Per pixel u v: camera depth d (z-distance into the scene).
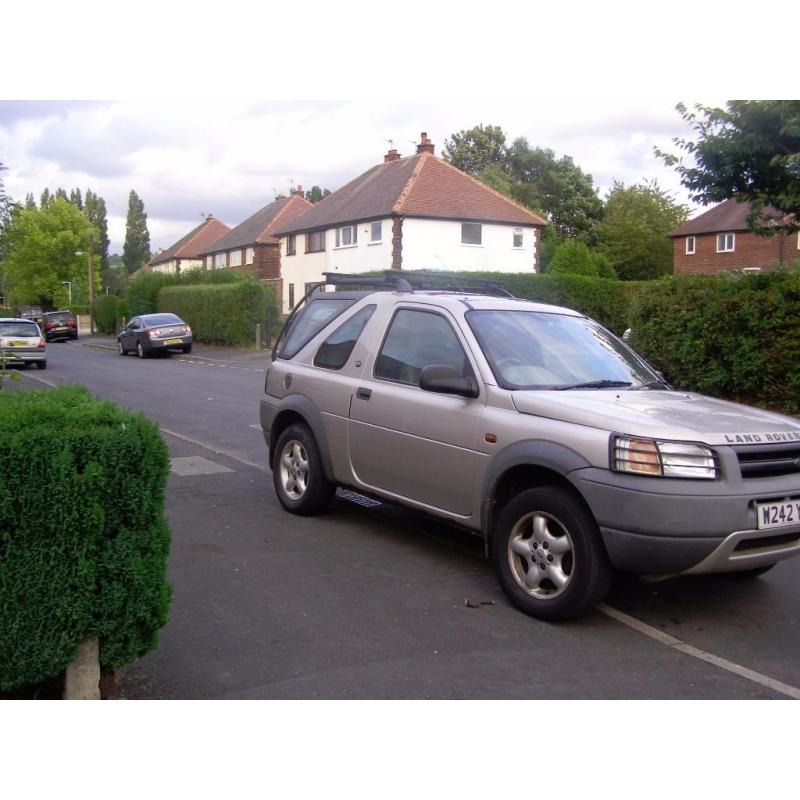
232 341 35.91
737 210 44.16
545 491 4.97
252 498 8.02
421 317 6.30
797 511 4.79
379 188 41.66
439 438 5.71
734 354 14.76
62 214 72.06
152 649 3.75
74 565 3.45
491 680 4.20
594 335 6.38
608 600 5.49
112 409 3.78
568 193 68.12
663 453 4.57
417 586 5.60
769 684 4.26
